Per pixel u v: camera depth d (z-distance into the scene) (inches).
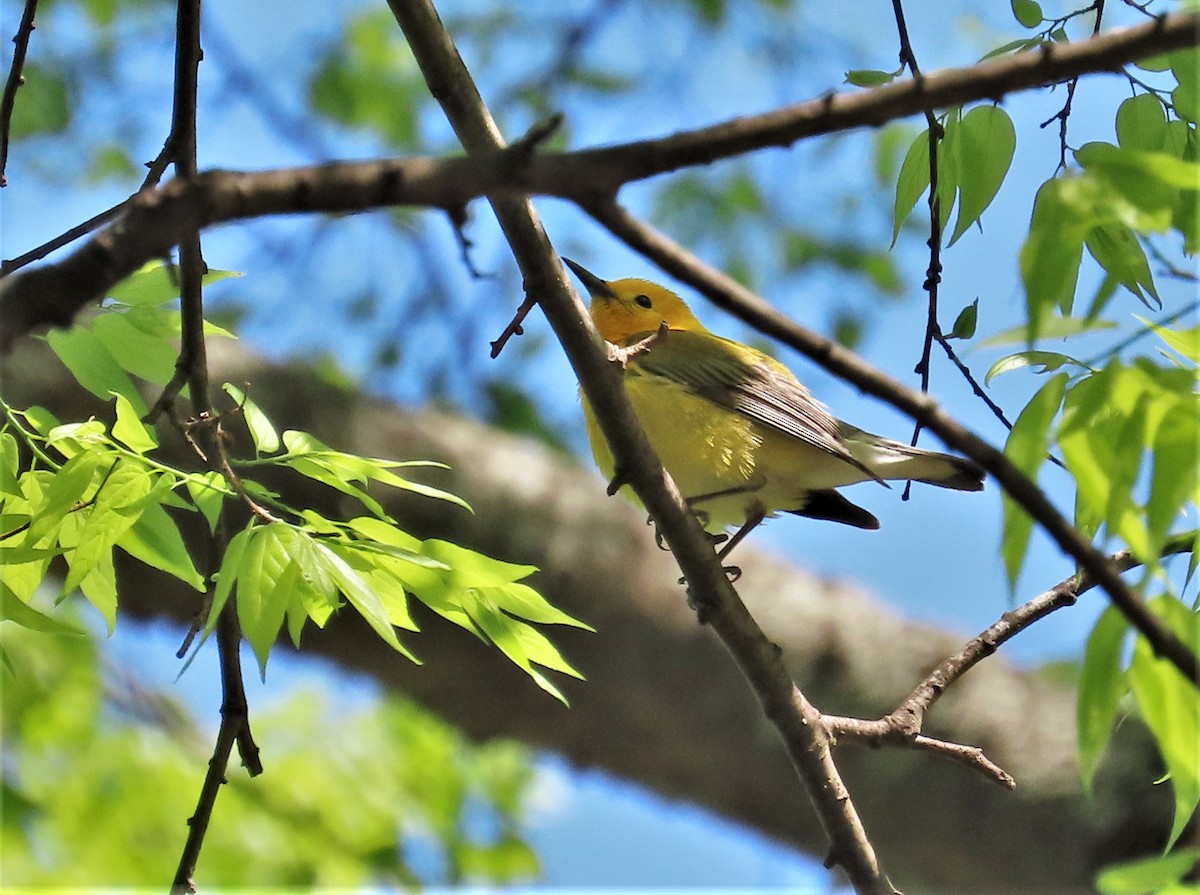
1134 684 200.5
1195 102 259.6
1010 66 165.2
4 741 537.6
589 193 158.4
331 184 153.6
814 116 162.9
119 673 575.8
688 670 456.1
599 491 476.7
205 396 258.8
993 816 434.9
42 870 511.2
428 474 458.0
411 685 469.1
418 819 587.5
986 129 272.5
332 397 466.0
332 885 544.1
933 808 439.8
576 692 461.7
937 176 273.1
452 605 243.3
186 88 261.9
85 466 229.0
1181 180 172.9
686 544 271.0
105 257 146.9
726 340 442.9
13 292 144.6
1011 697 450.3
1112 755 430.9
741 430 417.4
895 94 164.2
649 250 160.9
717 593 274.7
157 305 265.7
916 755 442.0
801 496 432.8
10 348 143.0
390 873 560.7
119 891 506.9
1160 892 186.7
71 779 542.6
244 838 548.7
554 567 456.1
